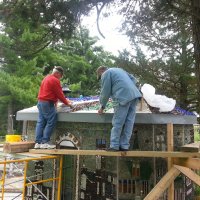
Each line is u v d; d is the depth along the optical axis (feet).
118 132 15.33
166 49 32.50
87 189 19.79
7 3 17.79
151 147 18.58
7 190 29.17
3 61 61.67
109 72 15.42
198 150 15.88
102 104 15.75
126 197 18.75
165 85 31.09
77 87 75.61
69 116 18.97
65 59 84.69
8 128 67.05
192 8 16.28
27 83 65.16
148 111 18.31
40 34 21.06
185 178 19.48
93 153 16.11
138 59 31.60
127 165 18.92
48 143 18.98
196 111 30.50
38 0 17.35
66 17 18.06
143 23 19.42
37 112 20.89
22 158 16.99
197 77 16.56
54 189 20.53
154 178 18.56
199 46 16.35
